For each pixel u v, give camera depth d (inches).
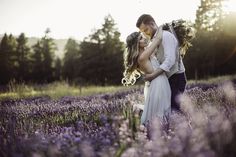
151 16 228.4
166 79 227.9
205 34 1994.3
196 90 343.6
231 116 148.6
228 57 1948.8
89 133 170.7
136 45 231.6
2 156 140.3
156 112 224.5
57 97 614.5
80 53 2458.2
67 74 2738.7
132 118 188.5
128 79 240.7
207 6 2052.2
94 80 2389.3
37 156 117.6
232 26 1939.0
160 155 113.0
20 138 152.5
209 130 128.0
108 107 277.7
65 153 126.3
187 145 116.0
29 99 583.8
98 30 2409.0
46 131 192.4
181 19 233.8
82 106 322.3
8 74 2630.4
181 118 171.2
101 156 118.0
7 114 302.4
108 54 2395.4
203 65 1979.6
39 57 2716.5
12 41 2664.9
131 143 135.0
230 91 207.3
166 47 221.6
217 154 117.4
